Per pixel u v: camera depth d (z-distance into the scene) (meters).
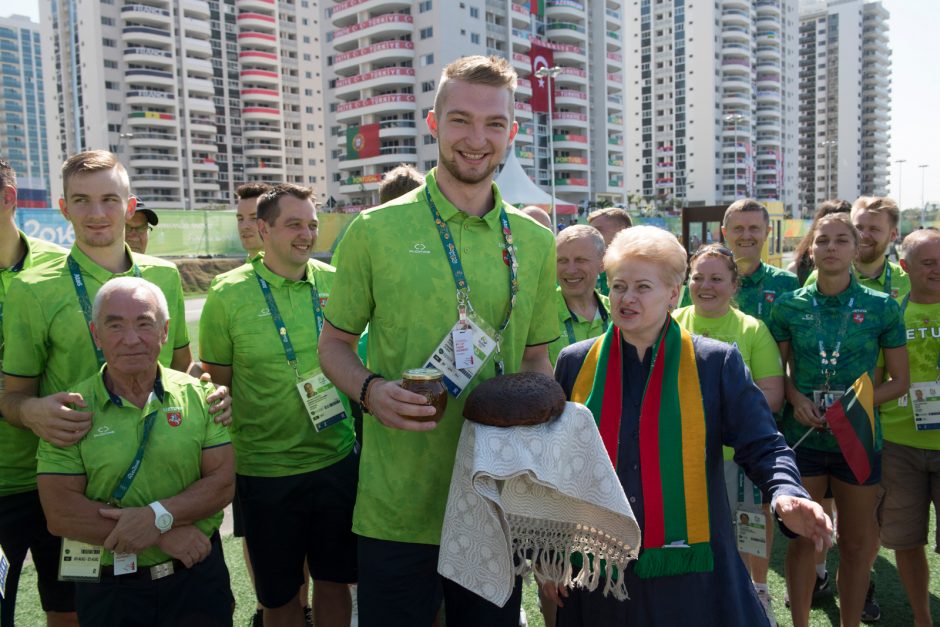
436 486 1.85
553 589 1.98
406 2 59.91
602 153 72.50
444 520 1.73
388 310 1.83
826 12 129.00
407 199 1.90
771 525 2.95
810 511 1.53
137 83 73.88
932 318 3.07
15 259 2.57
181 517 2.05
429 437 1.82
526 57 63.69
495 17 62.88
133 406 2.09
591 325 3.31
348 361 1.84
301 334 2.82
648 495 1.80
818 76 130.88
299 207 2.82
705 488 1.82
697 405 1.84
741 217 3.67
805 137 133.50
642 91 102.31
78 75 75.38
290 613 2.79
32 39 157.88
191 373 2.85
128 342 2.01
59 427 1.98
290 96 86.31
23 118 156.00
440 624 2.92
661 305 1.84
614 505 1.65
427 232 1.84
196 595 2.13
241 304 2.80
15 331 2.30
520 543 1.76
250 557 2.81
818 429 2.84
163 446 2.09
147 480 2.07
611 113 74.31
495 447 1.58
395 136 60.78
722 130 97.38
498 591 1.63
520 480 1.71
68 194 2.38
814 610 3.23
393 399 1.61
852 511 2.73
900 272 4.19
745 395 1.86
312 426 2.75
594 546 1.75
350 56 62.78
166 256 18.33
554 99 66.19
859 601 2.74
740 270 3.75
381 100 60.62
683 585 1.79
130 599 2.05
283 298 2.87
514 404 1.61
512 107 1.85
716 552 1.82
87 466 2.02
